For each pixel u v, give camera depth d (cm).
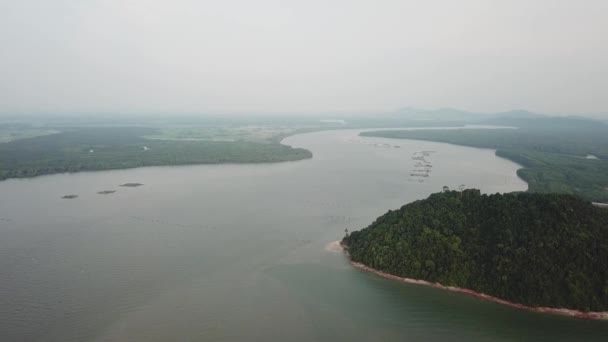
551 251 8256
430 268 8856
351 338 6825
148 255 10181
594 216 9088
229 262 9800
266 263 9769
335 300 8044
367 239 10162
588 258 8000
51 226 12444
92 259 9906
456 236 9256
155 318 7319
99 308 7638
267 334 6894
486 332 7019
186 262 9769
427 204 10681
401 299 8094
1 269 9300
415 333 6988
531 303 7656
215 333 6900
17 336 6781
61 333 6875
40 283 8619
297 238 11500
